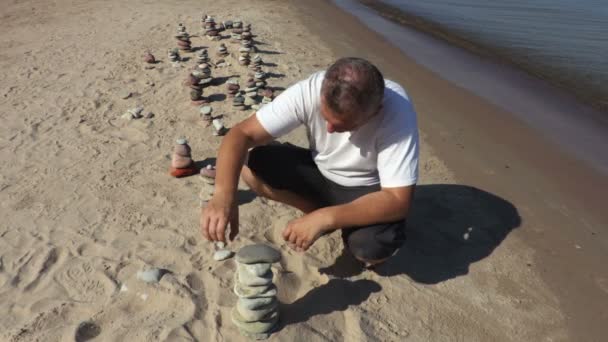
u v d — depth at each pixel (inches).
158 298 96.1
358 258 99.2
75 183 137.2
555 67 293.1
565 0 514.9
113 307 94.0
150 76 225.9
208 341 87.0
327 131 91.4
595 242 123.6
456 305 99.5
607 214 137.0
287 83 223.9
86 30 307.9
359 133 88.3
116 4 394.6
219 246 111.7
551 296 104.2
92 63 242.4
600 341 94.0
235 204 89.3
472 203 135.6
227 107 193.8
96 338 87.1
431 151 166.1
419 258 111.8
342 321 93.4
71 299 95.9
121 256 108.0
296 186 106.1
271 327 89.1
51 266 104.9
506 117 207.3
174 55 247.4
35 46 270.5
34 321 90.3
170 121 179.6
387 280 104.4
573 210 137.6
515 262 113.3
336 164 96.7
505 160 165.3
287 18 381.4
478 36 363.9
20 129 169.9
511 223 128.4
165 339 86.6
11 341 86.0
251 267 84.4
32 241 112.5
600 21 416.5
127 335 87.3
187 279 101.0
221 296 96.7
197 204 128.9
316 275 104.3
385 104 86.3
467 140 179.0
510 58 309.9
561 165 165.3
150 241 113.3
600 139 191.2
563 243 122.0
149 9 377.4
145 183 137.9
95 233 116.0
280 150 104.8
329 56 282.5
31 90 206.5
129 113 181.5
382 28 381.4
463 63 296.0
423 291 102.3
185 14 363.6
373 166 94.5
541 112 217.9
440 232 121.6
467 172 153.7
